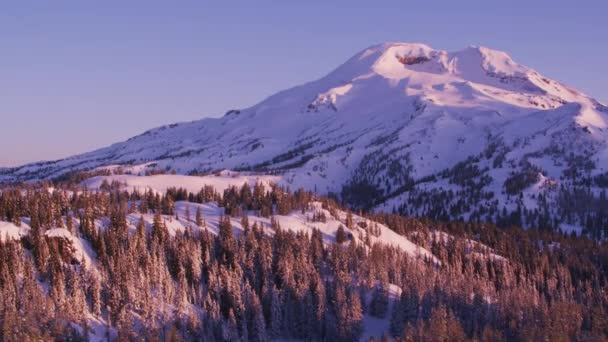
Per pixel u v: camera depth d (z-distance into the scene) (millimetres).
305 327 194250
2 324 157625
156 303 185500
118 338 165500
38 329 157875
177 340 168125
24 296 168500
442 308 187750
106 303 182875
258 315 188375
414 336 176500
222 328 185625
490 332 180625
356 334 191750
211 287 199125
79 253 199875
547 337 182125
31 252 196000
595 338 188125
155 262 195875
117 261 191625
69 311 170500
